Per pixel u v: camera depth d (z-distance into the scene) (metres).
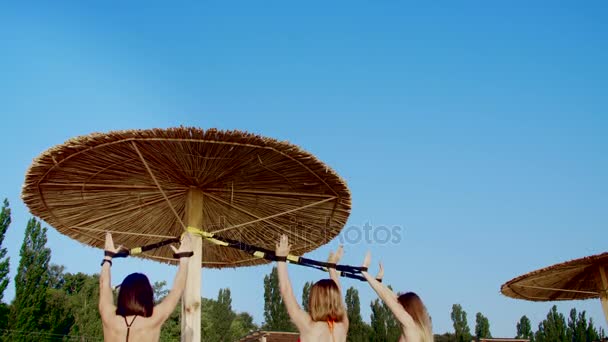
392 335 40.69
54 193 7.16
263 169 6.93
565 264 12.36
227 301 52.59
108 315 3.66
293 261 5.40
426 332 4.11
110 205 7.68
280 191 7.59
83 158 6.55
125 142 6.17
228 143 6.17
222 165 6.79
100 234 8.30
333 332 3.91
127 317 3.62
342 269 5.24
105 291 3.81
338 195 7.53
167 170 6.93
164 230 8.38
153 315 3.70
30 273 39.75
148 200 7.70
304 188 7.46
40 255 40.66
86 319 47.88
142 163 6.73
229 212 8.14
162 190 6.91
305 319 3.96
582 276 13.30
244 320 73.62
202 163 6.73
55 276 62.00
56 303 47.44
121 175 7.05
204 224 8.39
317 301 4.02
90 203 7.54
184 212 8.01
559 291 14.48
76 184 7.09
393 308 4.22
